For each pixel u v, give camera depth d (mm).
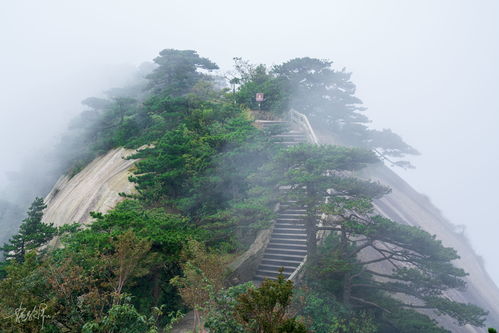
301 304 16953
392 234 17625
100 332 13422
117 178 36000
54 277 13969
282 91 50688
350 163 19797
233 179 25250
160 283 18250
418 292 18281
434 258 17203
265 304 10578
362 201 17578
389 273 26219
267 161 25453
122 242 15211
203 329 15203
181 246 17453
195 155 26953
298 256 23078
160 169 26453
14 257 26094
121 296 14328
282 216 26578
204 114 38375
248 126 31500
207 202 25844
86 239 17031
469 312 16203
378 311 19484
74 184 45000
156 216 21594
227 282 19516
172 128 40125
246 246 23703
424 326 16781
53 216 39562
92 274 14820
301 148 20328
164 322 17469
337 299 19391
